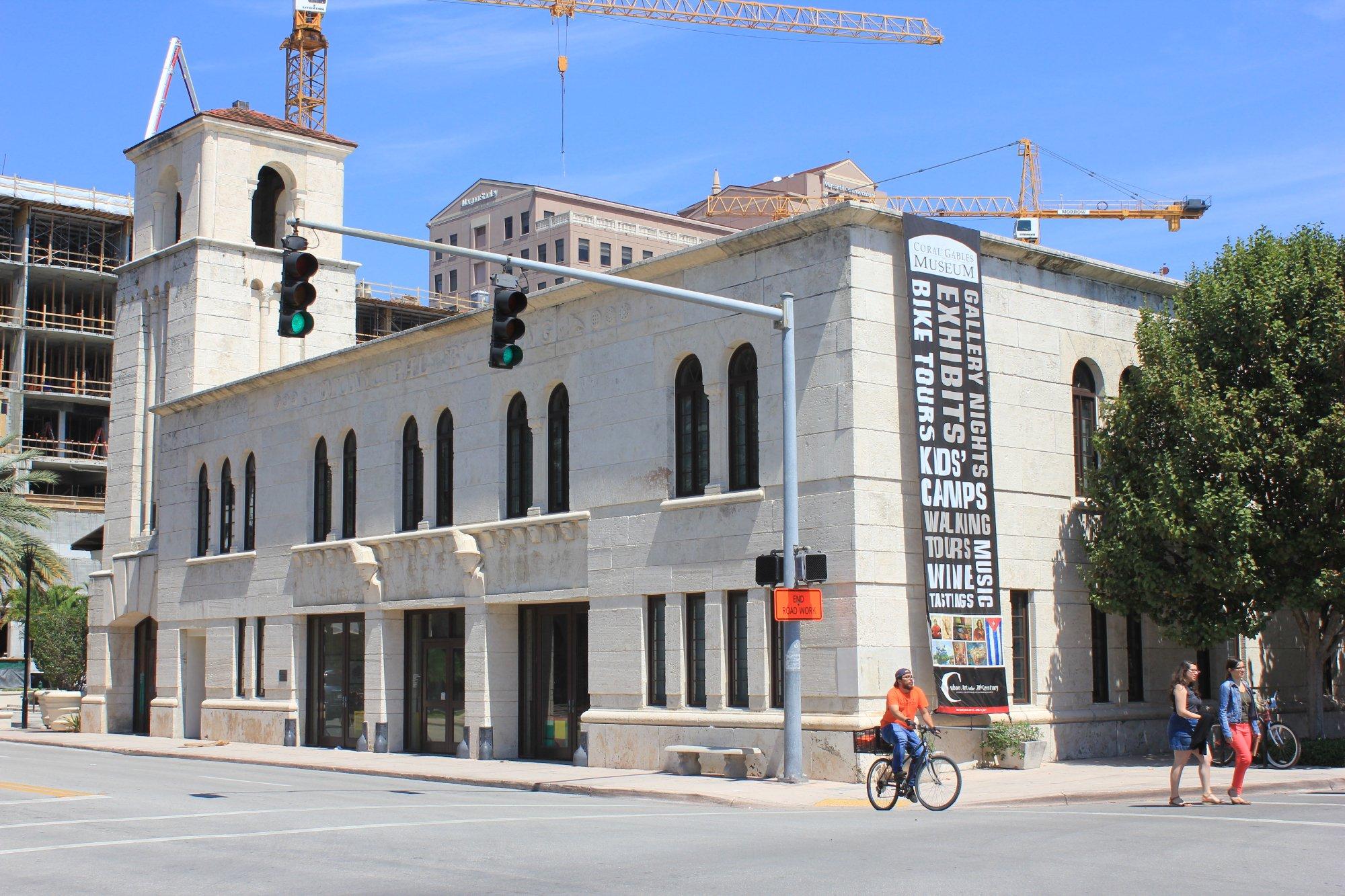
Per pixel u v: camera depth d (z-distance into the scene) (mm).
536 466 29656
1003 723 24531
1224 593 25156
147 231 47719
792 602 22016
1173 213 128875
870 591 23297
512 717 30578
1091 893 11430
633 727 26562
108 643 45594
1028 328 26922
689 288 26578
